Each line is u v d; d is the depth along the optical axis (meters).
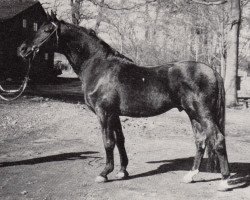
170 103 6.36
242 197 6.02
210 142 6.26
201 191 6.29
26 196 5.96
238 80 31.48
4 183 6.62
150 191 6.26
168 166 7.88
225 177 6.22
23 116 13.58
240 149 10.02
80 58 6.68
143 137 11.17
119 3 37.53
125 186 6.50
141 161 8.30
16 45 39.12
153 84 6.30
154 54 39.78
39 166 7.79
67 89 29.12
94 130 11.82
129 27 41.12
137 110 6.38
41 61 40.16
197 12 29.48
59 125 12.43
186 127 13.29
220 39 28.28
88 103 6.66
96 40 6.64
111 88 6.36
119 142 6.83
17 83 31.06
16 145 9.80
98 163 8.06
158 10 37.62
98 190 6.27
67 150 9.33
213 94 6.12
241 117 17.17
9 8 39.91
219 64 34.16
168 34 38.12
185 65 6.25
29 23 41.28
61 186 6.47
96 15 42.97
